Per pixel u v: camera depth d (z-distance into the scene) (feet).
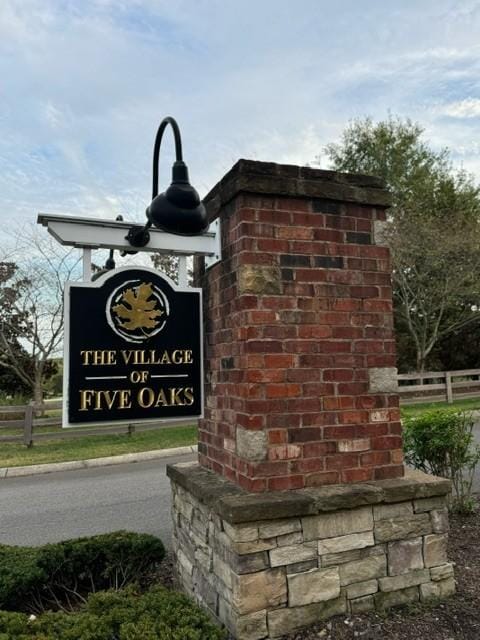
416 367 55.93
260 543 7.60
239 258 8.47
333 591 8.04
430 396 42.09
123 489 20.56
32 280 41.86
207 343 10.04
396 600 8.48
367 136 59.98
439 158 58.34
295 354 8.44
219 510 7.73
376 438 8.83
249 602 7.48
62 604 9.62
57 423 31.09
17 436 30.01
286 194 8.61
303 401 8.39
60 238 9.03
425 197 54.75
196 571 9.29
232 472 8.78
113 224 9.29
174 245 9.61
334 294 8.85
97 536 10.69
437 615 8.24
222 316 9.27
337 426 8.57
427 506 8.85
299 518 7.89
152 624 6.75
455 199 55.26
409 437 14.21
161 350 9.46
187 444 29.17
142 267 9.46
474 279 46.91
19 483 22.82
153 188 9.17
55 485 22.02
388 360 9.11
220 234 9.46
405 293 48.80
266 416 8.13
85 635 6.58
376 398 8.91
